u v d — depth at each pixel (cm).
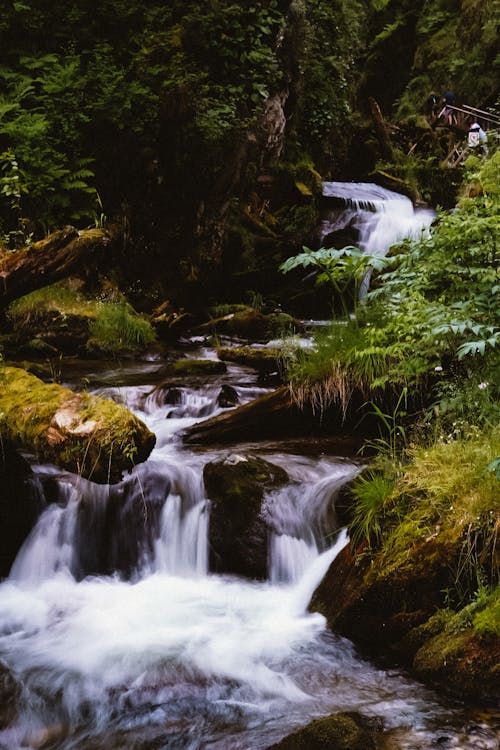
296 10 1376
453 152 1733
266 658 417
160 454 604
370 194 1516
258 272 1254
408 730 344
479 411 523
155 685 391
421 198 1608
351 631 432
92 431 417
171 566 534
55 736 352
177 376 816
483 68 2025
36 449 443
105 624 458
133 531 542
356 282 666
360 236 1373
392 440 595
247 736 346
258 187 1337
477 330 509
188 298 1205
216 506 525
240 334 1028
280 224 1335
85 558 537
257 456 587
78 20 1165
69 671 405
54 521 540
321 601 464
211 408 708
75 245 567
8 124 1014
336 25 1681
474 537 417
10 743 347
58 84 1077
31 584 514
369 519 458
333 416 624
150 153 1127
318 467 568
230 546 520
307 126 1579
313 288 1253
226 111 1170
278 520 518
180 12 1234
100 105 1080
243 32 1240
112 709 371
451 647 385
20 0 1131
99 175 1112
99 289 1063
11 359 862
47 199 1041
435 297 613
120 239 1112
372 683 390
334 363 614
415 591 419
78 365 866
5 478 536
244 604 481
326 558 495
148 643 434
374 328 602
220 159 1193
